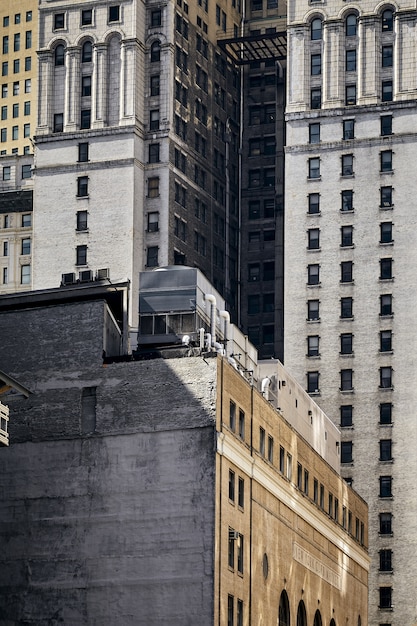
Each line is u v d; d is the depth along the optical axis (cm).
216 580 19788
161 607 19812
